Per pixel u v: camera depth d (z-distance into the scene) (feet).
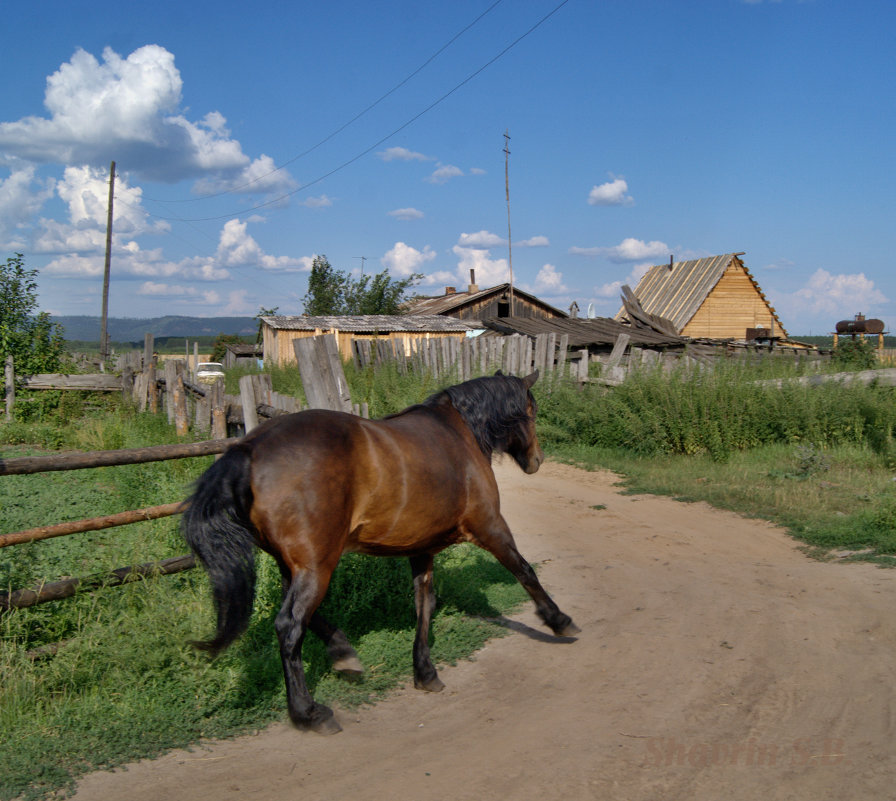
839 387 41.47
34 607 15.49
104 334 113.39
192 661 14.23
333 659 13.83
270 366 83.71
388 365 59.11
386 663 16.16
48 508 26.91
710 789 11.10
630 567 23.44
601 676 15.60
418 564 15.62
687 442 40.96
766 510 29.99
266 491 12.09
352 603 18.20
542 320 94.27
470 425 16.14
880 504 28.37
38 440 44.09
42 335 58.18
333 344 24.88
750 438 40.81
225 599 11.67
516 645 17.51
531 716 13.87
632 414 42.93
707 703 14.15
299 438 12.53
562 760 12.10
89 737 12.37
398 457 13.53
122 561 19.08
